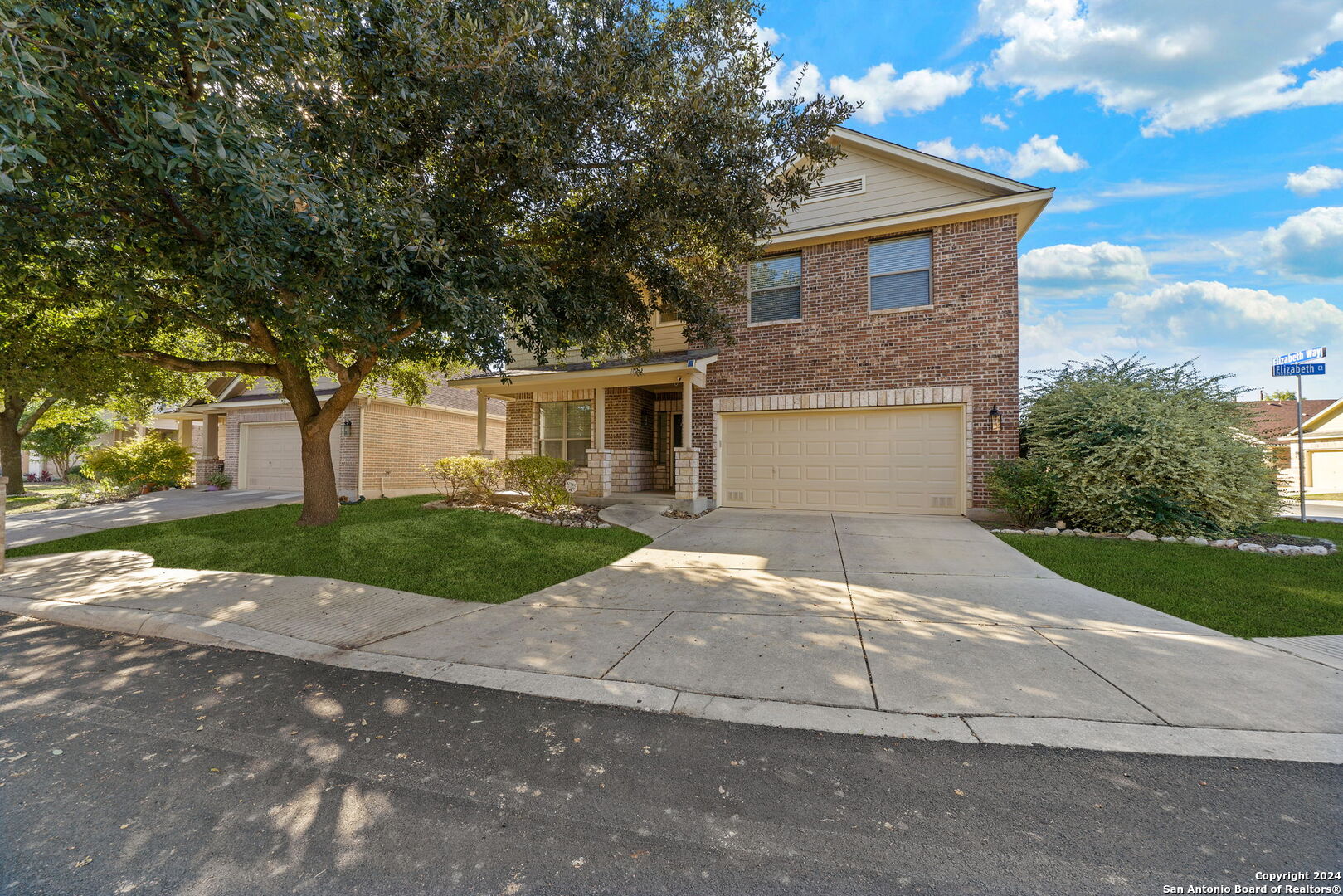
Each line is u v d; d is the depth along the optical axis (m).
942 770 2.85
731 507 12.50
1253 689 3.65
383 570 7.04
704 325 8.98
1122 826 2.40
